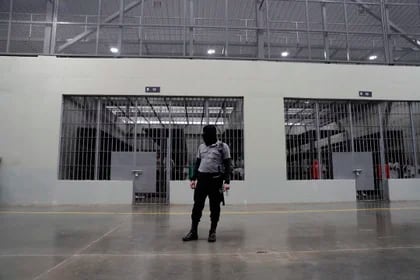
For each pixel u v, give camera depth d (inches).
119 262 112.2
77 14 372.8
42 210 276.8
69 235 163.3
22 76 336.2
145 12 376.8
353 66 364.2
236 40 374.6
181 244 141.4
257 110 346.6
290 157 347.6
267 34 364.5
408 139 367.6
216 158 155.8
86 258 117.7
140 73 343.9
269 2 370.3
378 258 116.4
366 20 392.5
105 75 341.1
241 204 327.9
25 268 104.9
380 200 351.9
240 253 124.6
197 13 381.1
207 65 349.1
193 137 346.6
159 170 338.6
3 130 327.0
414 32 391.2
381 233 165.9
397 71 369.7
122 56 345.4
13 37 354.3
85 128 340.2
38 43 358.3
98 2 364.5
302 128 354.9
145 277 96.0
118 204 326.0
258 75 351.9
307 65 358.6
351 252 125.7
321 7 380.2
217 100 354.0
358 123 364.2
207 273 99.7
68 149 335.3
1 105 330.3
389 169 358.6
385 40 377.7
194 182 161.3
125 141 341.7
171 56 348.2
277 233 167.6
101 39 367.6
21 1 360.2
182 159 342.6
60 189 323.3
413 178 358.6
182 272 100.8
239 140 346.9
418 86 370.6
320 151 353.4
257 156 339.9
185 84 344.8
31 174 323.0
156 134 344.5
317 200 340.2
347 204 322.7
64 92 336.2
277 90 351.3
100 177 334.3
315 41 384.2
